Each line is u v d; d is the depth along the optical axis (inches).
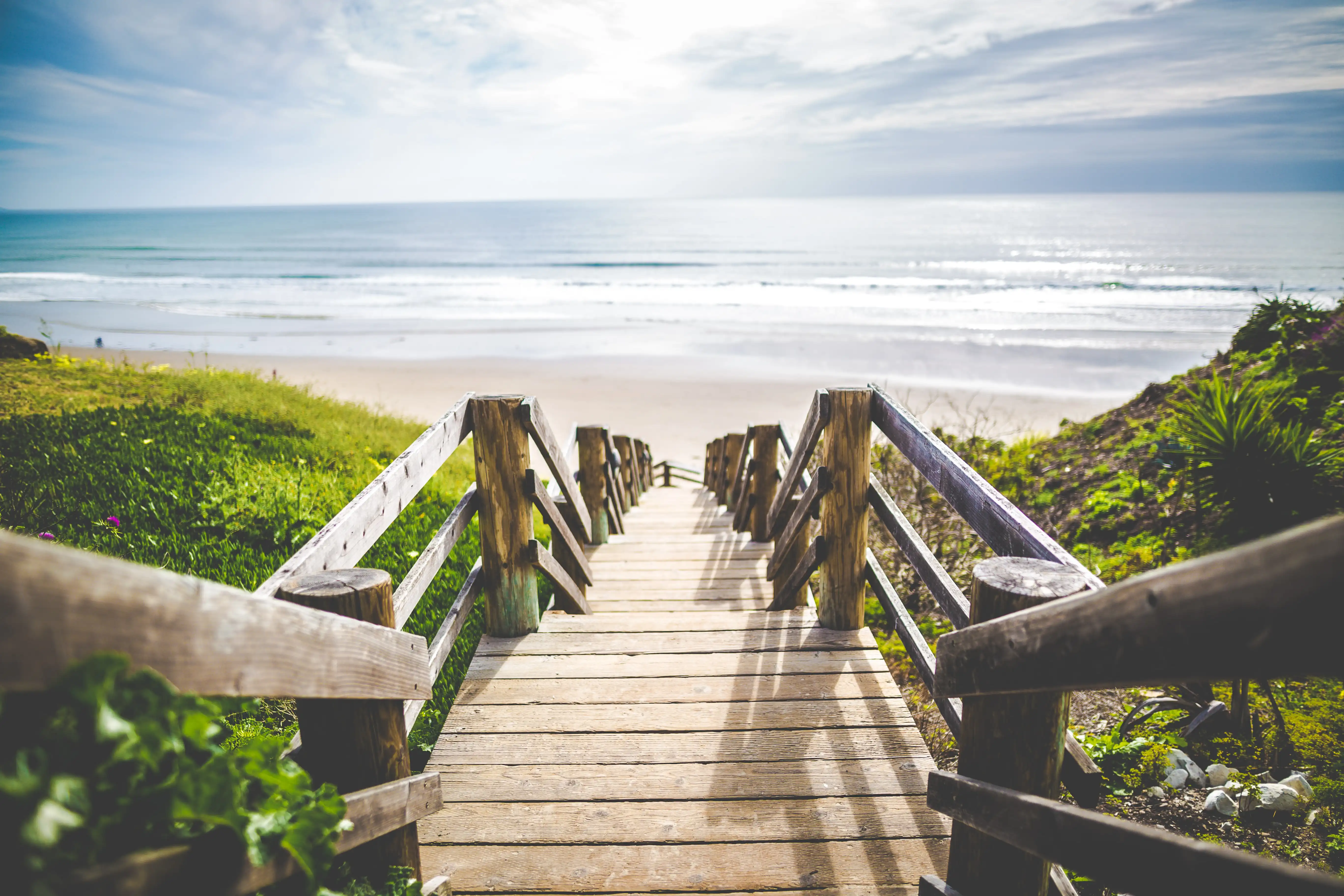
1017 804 55.1
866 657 127.1
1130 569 190.9
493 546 131.0
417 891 60.8
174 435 280.2
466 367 946.7
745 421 723.4
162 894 36.3
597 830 88.0
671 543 236.1
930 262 2479.1
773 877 80.9
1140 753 120.3
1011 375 854.5
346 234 4503.0
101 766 33.3
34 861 30.1
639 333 1191.6
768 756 101.0
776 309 1435.8
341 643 52.4
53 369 410.3
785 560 163.2
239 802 39.9
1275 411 211.5
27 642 29.0
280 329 1214.3
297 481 239.3
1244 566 31.6
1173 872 39.6
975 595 60.7
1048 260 2470.5
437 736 114.8
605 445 234.7
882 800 92.6
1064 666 46.4
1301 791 107.0
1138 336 1065.5
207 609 38.1
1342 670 27.9
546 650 130.5
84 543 166.6
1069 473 279.6
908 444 106.7
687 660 126.3
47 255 2972.4
